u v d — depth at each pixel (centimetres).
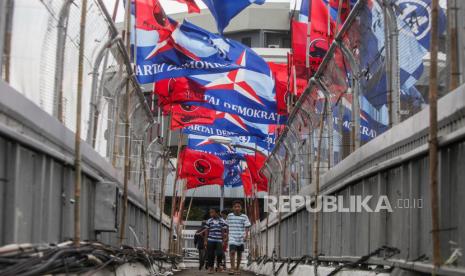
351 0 1419
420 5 817
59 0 854
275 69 2247
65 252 697
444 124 659
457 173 633
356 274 1030
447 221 663
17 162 667
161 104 1964
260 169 2931
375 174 970
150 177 2341
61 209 866
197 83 1953
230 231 2269
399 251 843
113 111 1422
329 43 1466
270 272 2291
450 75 658
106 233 1225
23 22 706
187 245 4244
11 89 627
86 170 983
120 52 1217
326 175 1400
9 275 582
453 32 651
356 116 1145
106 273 948
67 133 888
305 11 1638
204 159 3206
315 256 1343
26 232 709
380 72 980
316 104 1566
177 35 1622
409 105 864
